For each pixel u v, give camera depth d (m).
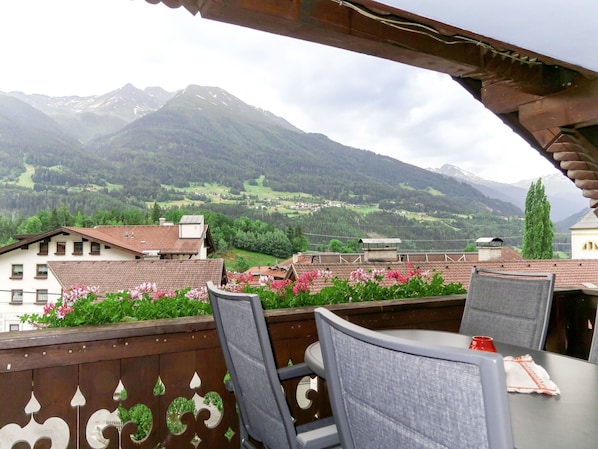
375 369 0.75
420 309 2.65
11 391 1.60
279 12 1.94
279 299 2.54
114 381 1.77
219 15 1.93
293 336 2.18
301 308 2.29
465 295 2.96
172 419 2.02
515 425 0.97
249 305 1.20
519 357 1.45
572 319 3.22
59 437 1.80
